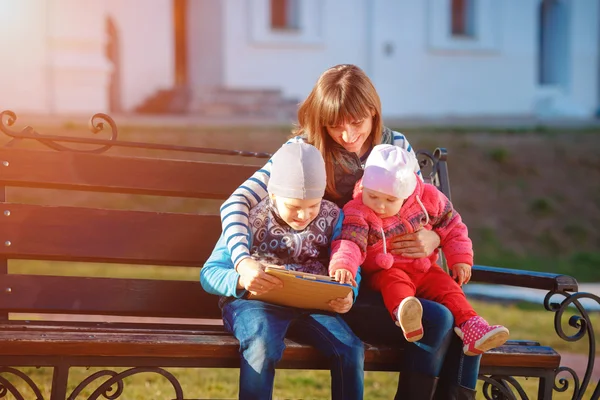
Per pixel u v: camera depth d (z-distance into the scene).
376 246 3.96
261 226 3.88
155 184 4.45
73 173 4.30
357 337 3.78
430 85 27.09
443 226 4.12
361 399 3.64
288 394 5.66
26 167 4.22
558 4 29.77
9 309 4.02
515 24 28.30
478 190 16.02
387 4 26.22
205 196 4.59
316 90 4.09
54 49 21.11
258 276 3.56
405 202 4.02
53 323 4.00
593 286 11.55
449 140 17.39
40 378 5.71
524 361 3.98
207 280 3.86
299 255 3.87
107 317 6.99
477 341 3.70
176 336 3.64
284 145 3.91
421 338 3.78
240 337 3.62
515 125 20.50
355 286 3.80
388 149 3.94
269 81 25.17
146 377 5.96
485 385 4.16
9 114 4.30
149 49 23.69
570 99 29.70
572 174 17.20
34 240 4.14
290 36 25.23
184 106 22.55
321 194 3.76
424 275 4.07
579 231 15.59
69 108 21.23
